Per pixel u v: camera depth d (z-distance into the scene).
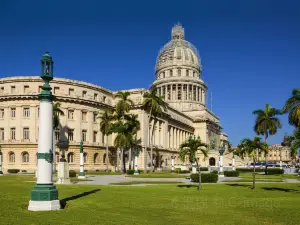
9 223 13.81
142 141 92.62
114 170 86.56
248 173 81.75
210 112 155.75
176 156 118.25
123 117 75.56
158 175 62.25
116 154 91.12
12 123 79.06
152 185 37.94
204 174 43.72
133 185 37.78
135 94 95.31
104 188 32.16
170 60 158.50
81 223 14.14
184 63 156.25
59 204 18.17
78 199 22.47
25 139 77.38
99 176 58.25
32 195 17.66
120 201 21.86
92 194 25.98
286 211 18.70
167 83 153.62
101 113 81.19
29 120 78.12
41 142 18.09
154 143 102.50
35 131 77.69
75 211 17.19
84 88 86.31
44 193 17.64
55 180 41.84
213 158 131.75
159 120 106.00
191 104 151.00
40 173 17.94
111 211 17.56
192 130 142.62
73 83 83.94
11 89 80.81
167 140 112.50
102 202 21.09
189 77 153.38
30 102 78.50
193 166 67.19
